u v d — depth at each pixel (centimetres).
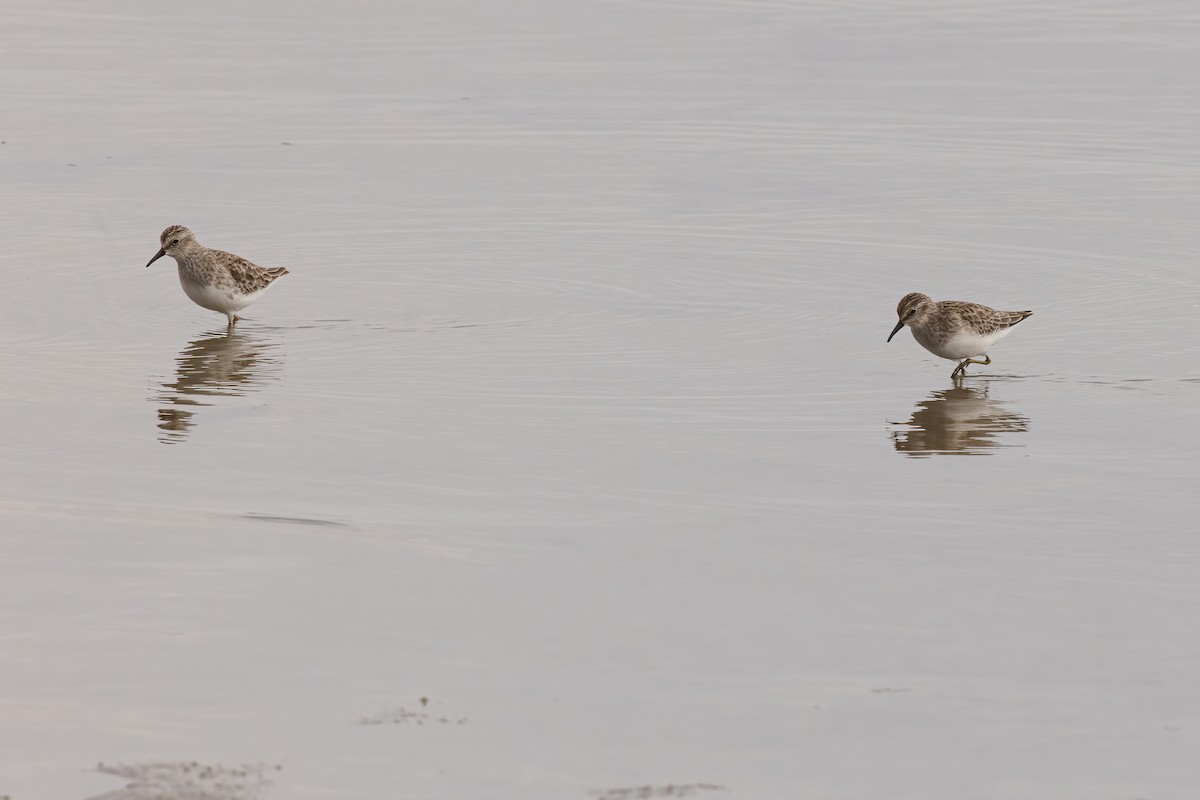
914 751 993
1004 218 2956
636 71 4325
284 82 4238
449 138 3641
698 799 927
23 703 1045
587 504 1506
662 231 2889
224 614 1205
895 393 1948
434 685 1082
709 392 1950
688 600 1249
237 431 1759
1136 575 1312
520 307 2400
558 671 1107
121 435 1738
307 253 2747
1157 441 1730
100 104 3975
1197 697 1074
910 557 1357
